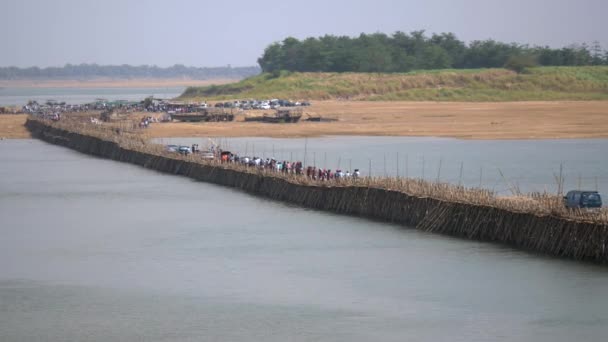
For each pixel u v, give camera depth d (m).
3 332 80.81
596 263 93.00
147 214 135.25
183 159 181.62
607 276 90.12
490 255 99.69
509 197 114.50
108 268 102.44
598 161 183.38
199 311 86.00
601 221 92.94
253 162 164.12
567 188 147.12
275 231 118.81
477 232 107.69
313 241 112.00
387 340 77.38
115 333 80.38
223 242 114.06
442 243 106.56
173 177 178.12
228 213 133.25
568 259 95.62
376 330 79.81
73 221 131.25
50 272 101.19
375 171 173.00
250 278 96.88
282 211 132.88
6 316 85.31
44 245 115.12
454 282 92.12
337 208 130.12
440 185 120.12
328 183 133.00
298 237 114.56
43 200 151.25
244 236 116.88
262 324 82.00
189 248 111.38
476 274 93.94
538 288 88.44
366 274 96.69
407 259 101.00
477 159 189.75
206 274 98.88
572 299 85.31
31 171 192.62
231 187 160.00
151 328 81.44
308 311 85.31
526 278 91.25
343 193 129.50
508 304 85.06
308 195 136.50
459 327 79.94
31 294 92.44
